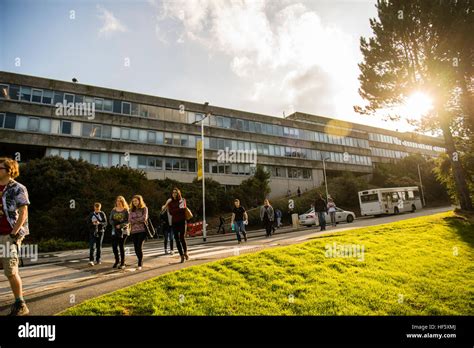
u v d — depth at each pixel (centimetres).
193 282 550
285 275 610
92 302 462
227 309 454
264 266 655
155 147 3662
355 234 1067
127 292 501
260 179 3897
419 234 1112
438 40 1642
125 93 3609
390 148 6869
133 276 661
